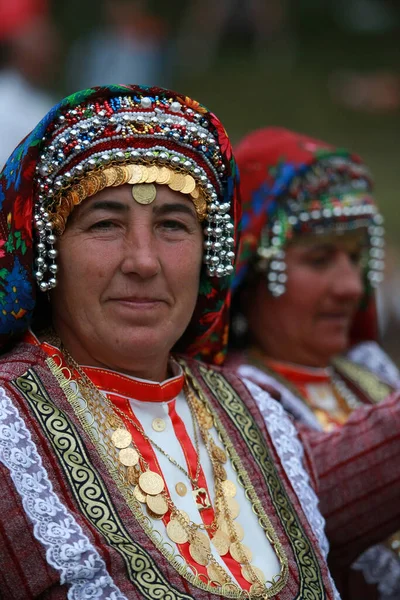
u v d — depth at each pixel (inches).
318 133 543.5
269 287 128.2
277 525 89.0
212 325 97.6
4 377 82.9
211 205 88.4
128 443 84.7
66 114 83.6
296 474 95.0
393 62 644.1
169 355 97.1
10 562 75.9
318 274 128.0
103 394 86.7
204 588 80.1
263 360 131.1
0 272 84.6
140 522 81.0
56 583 75.9
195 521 84.7
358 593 118.0
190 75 616.1
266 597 82.8
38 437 80.3
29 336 88.3
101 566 76.4
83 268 83.8
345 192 128.3
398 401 112.6
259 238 126.8
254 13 651.5
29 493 77.4
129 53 493.4
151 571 78.4
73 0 607.8
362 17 700.0
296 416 125.0
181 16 664.4
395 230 365.1
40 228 84.0
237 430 94.2
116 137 83.6
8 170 84.5
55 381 84.7
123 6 502.3
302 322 129.0
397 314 240.7
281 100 582.6
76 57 518.0
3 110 217.9
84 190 83.0
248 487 89.7
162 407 89.1
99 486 80.4
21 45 222.8
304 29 685.9
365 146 526.0
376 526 108.1
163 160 84.5
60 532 76.4
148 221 84.0
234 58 645.9
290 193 126.3
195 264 87.5
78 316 85.4
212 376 98.8
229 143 88.8
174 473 86.4
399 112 570.9
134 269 82.9
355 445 108.7
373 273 138.5
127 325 84.6
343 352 142.7
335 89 597.6
